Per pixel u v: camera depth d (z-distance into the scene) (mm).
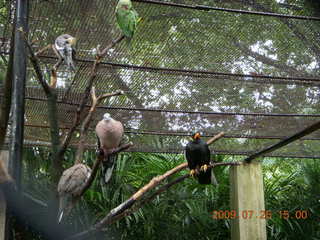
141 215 3934
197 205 4227
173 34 2799
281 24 2824
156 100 3289
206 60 3000
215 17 2732
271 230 4270
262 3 2713
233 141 3807
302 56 3023
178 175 4254
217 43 2889
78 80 3018
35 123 3350
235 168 3602
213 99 3322
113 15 2541
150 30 2738
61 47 2449
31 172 3850
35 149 3943
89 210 3980
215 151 3814
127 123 3482
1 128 2557
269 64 3055
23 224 3438
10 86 2535
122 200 3973
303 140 3768
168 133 3576
